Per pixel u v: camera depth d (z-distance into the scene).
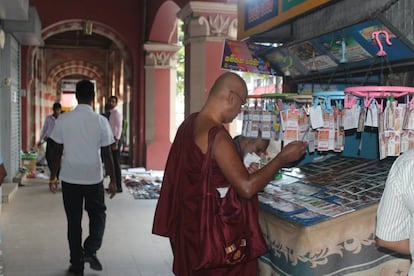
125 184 8.97
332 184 2.76
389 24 2.34
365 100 2.49
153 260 4.52
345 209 2.25
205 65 6.99
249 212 2.26
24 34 8.38
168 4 9.96
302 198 2.57
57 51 20.92
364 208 2.22
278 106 3.14
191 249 2.24
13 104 8.62
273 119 3.21
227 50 3.80
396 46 2.54
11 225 5.75
